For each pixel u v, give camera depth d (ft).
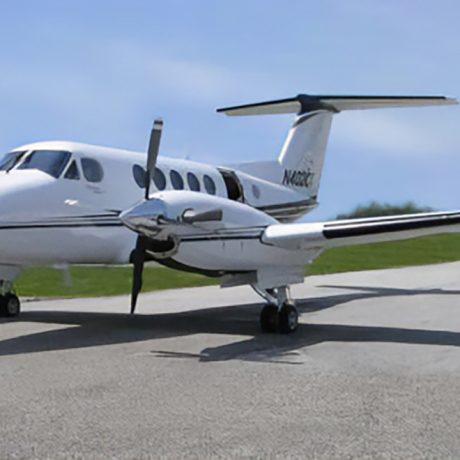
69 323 39.01
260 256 34.76
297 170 56.90
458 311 44.65
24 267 40.96
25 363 26.86
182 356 28.53
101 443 16.72
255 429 17.97
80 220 36.52
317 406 20.25
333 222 34.42
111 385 23.02
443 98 53.31
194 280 76.33
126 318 41.86
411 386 22.81
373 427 18.12
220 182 46.65
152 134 33.37
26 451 16.07
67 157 36.83
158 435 17.42
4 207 34.06
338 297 54.03
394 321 40.16
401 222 33.24
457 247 120.26
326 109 58.75
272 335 34.73
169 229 31.60
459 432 17.65
